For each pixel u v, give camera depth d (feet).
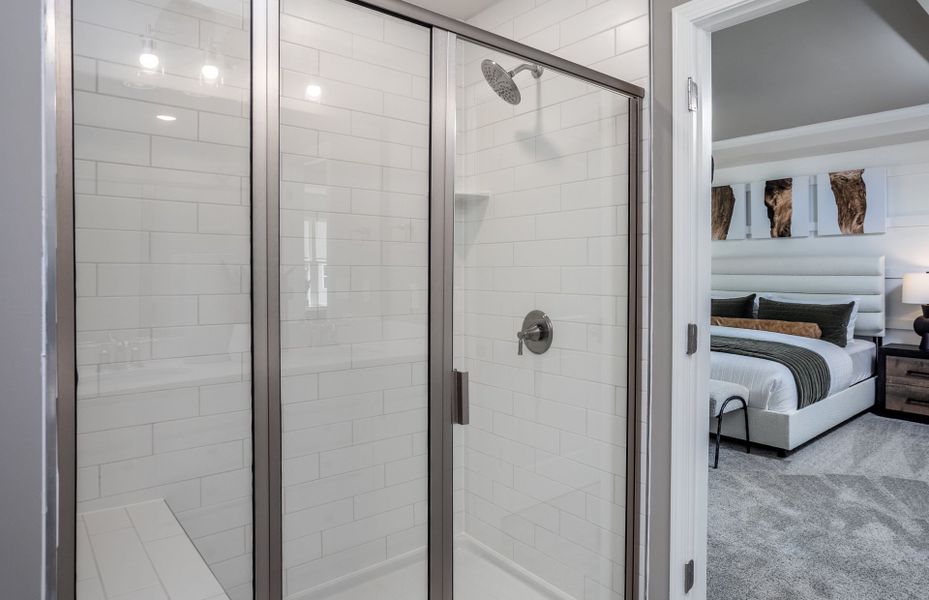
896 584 7.72
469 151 5.31
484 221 5.42
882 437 14.74
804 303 18.06
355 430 4.90
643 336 6.56
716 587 7.64
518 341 5.71
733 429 13.84
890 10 10.05
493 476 5.59
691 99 6.05
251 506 4.35
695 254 6.20
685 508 6.31
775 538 9.09
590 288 6.16
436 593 5.26
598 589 6.41
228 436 4.22
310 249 4.60
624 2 6.61
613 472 6.47
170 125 3.84
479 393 5.48
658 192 6.34
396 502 5.14
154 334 3.82
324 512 4.78
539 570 5.90
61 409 3.42
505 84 5.48
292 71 4.42
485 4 8.17
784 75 13.30
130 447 3.69
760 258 19.95
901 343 17.49
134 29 3.68
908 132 16.20
